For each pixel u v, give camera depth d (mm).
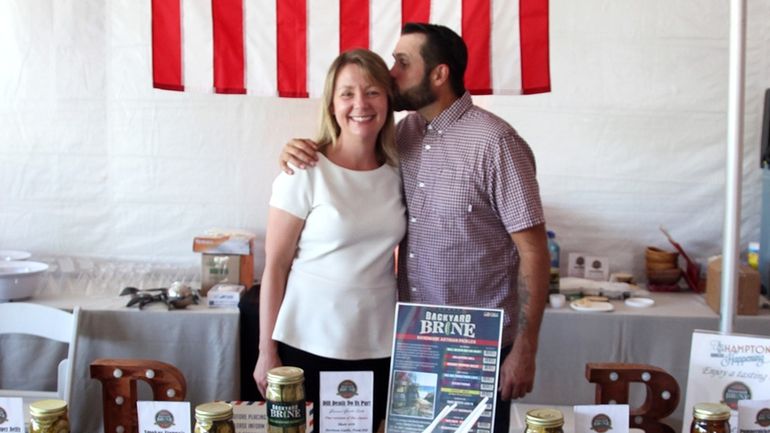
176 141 3559
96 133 3547
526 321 1974
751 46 3439
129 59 3502
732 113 1818
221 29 2982
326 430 1482
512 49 2912
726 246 1857
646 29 3477
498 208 1987
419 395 1489
